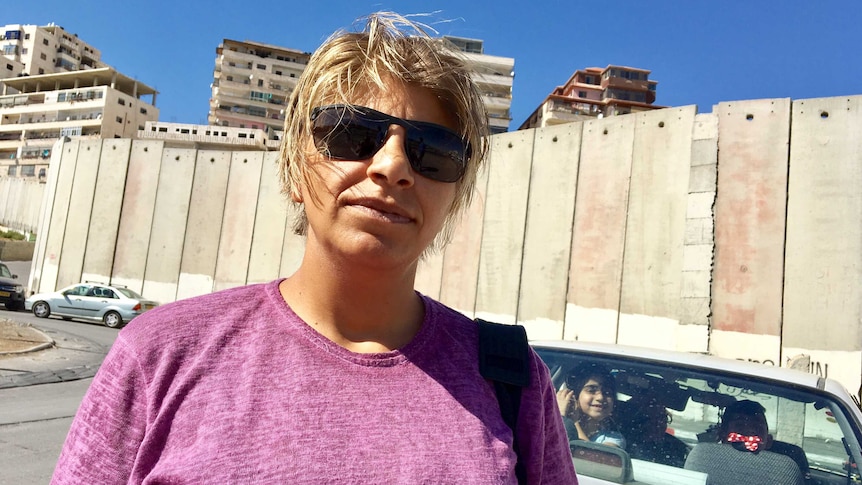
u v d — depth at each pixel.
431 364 1.21
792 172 13.22
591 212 16.05
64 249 26.06
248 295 1.27
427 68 1.32
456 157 1.33
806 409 2.81
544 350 3.42
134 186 25.31
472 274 18.11
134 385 1.11
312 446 1.02
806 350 12.40
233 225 23.42
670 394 2.97
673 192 14.68
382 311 1.25
